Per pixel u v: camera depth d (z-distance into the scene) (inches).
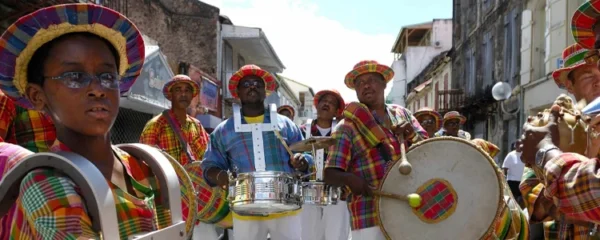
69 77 63.1
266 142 186.7
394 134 154.3
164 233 63.5
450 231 136.3
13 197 59.4
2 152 68.2
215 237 216.8
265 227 185.0
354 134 151.3
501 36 761.6
